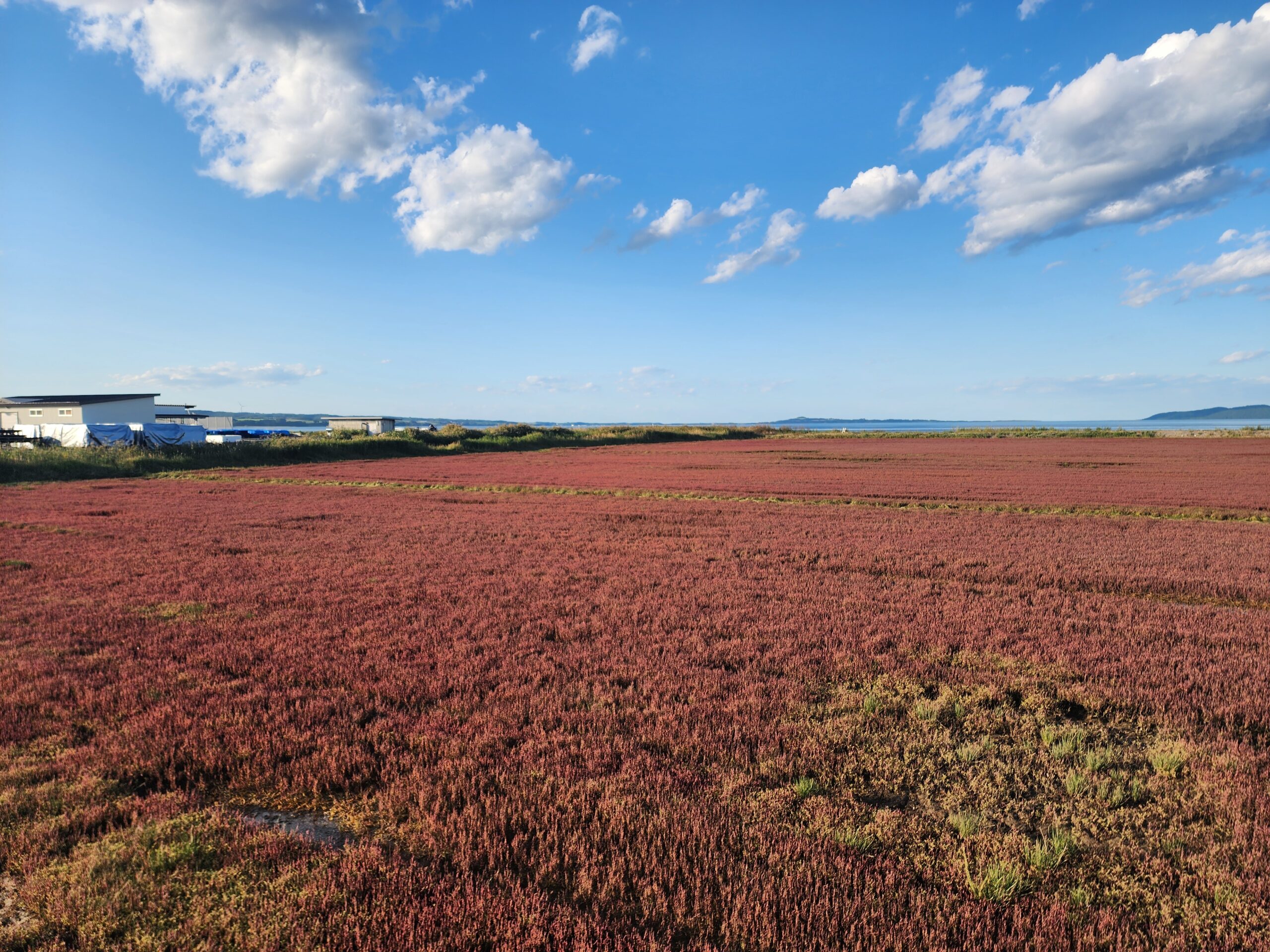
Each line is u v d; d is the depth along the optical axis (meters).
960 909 3.85
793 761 5.62
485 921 3.75
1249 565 14.82
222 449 48.78
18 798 4.93
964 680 7.65
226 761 5.55
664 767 5.55
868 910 3.85
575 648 8.87
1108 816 4.86
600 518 23.36
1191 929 3.74
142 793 5.27
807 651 8.77
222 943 3.63
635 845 4.47
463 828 4.62
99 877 4.07
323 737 6.00
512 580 13.14
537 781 5.35
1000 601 11.61
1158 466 48.06
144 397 71.50
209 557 15.42
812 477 41.12
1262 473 41.34
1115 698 7.05
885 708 6.80
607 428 123.50
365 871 4.12
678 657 8.47
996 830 4.75
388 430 96.81
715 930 3.77
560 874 4.21
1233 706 6.75
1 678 7.50
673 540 18.55
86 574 13.46
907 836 4.62
